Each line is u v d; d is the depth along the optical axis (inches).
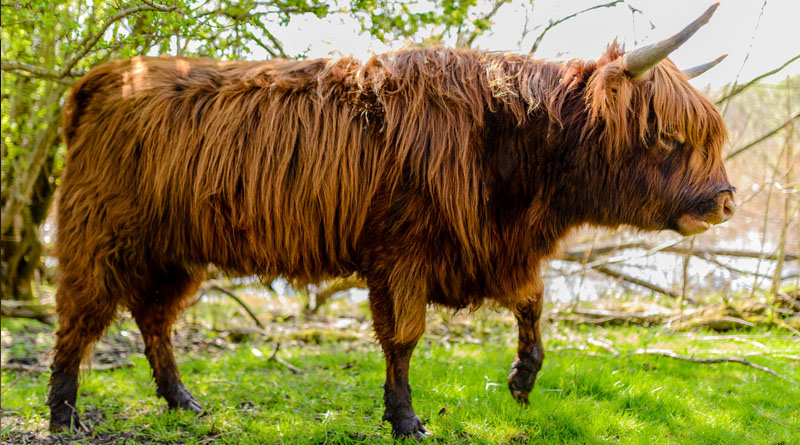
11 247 263.4
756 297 267.0
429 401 161.8
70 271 148.6
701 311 259.4
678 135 129.3
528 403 154.1
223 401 171.9
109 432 149.4
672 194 131.3
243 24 175.0
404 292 134.6
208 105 143.5
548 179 136.2
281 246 141.3
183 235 147.2
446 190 130.7
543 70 139.6
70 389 150.6
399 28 203.2
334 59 146.8
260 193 139.3
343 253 140.3
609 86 126.2
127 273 149.5
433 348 222.8
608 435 141.9
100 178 146.3
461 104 133.6
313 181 136.6
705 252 287.6
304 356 223.5
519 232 138.4
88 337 150.7
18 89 226.1
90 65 202.5
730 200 131.3
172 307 165.8
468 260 136.0
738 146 293.6
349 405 163.9
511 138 134.9
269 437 143.3
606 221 139.8
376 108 136.4
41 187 264.5
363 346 239.8
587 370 178.9
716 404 162.4
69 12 195.0
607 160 133.0
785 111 288.2
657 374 184.9
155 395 175.9
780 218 305.0
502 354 211.6
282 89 142.0
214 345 244.4
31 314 246.4
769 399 164.1
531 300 147.9
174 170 142.4
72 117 157.1
